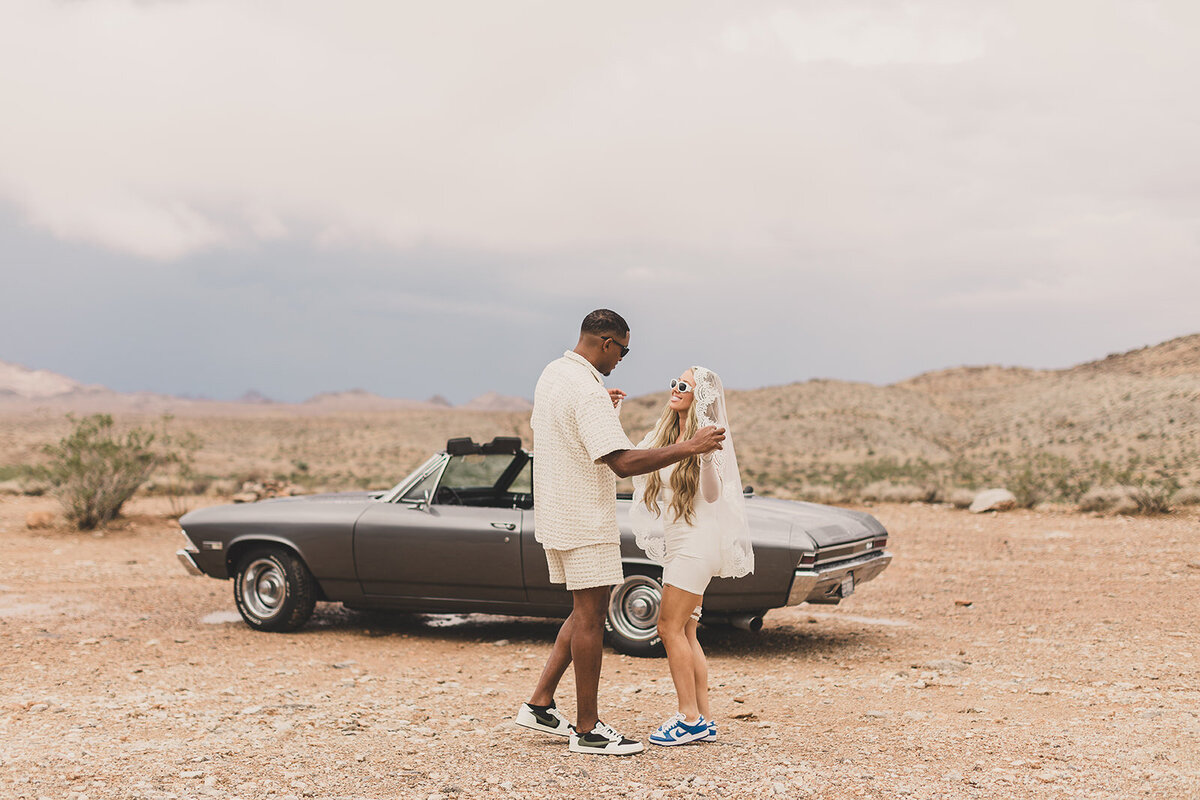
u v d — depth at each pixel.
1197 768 4.08
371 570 8.11
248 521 8.49
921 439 107.00
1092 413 98.69
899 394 129.75
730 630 8.59
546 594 7.70
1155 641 7.62
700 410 4.60
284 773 4.12
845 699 5.82
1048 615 8.94
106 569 12.50
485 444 8.31
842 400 125.88
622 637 7.34
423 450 118.38
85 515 16.69
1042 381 128.12
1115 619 8.62
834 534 7.46
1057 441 91.06
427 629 8.81
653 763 4.28
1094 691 5.91
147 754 4.43
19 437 96.94
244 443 123.31
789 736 4.78
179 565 13.02
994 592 10.28
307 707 5.55
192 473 23.81
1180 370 104.25
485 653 7.67
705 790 3.84
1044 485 21.20
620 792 3.84
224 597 10.39
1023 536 14.63
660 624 4.70
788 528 7.29
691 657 4.68
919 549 13.72
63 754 4.43
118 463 16.94
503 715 5.39
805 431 110.50
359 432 140.75
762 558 7.18
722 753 4.43
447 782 3.98
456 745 4.63
